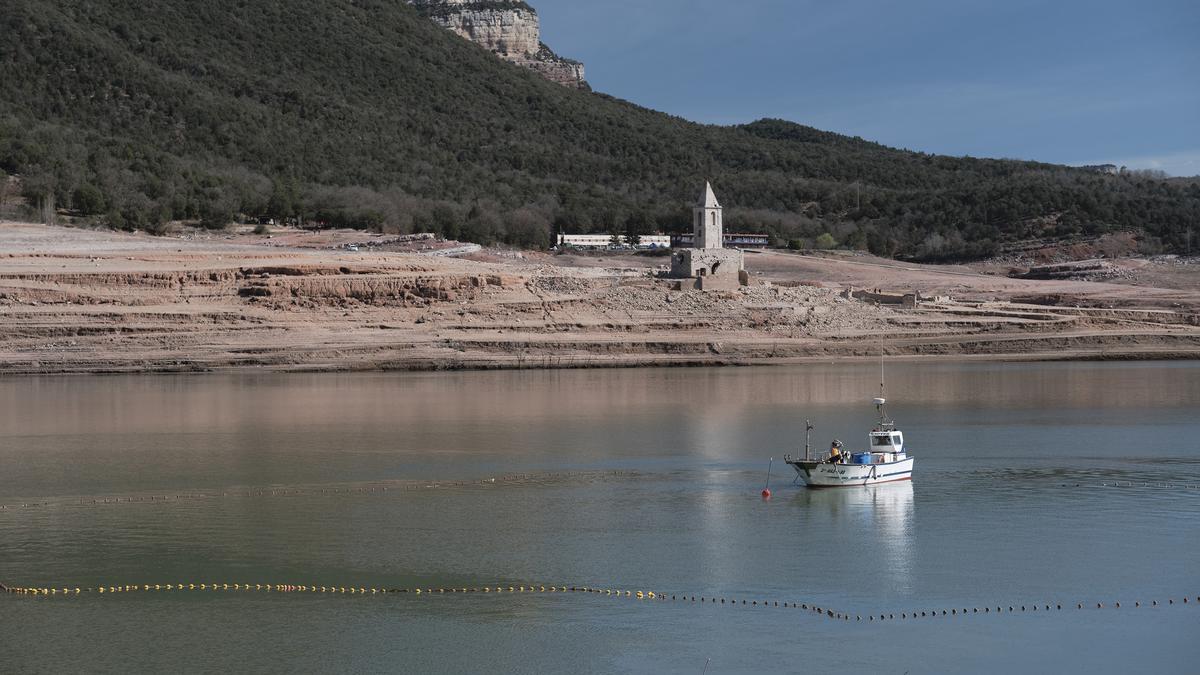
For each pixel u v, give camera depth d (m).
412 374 148.12
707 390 127.81
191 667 46.75
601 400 118.56
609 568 58.41
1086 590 55.06
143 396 121.44
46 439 93.38
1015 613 52.34
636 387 131.25
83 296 160.00
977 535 63.88
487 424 101.50
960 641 49.31
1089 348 177.50
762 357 165.75
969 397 121.94
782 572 57.69
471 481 77.44
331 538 63.56
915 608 52.97
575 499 72.38
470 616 52.06
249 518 67.56
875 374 147.88
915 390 128.62
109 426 100.25
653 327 169.50
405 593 54.84
